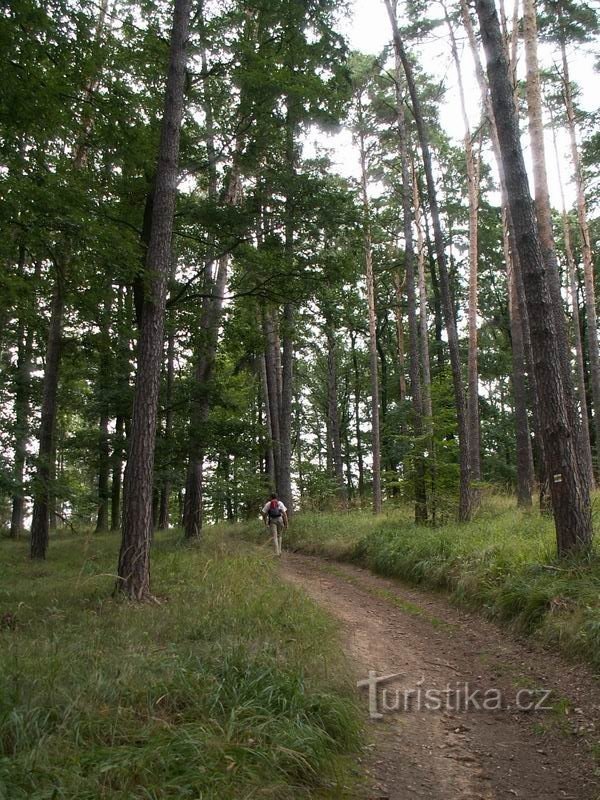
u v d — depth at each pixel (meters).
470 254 18.88
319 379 43.22
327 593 9.89
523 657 6.15
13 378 17.27
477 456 19.09
